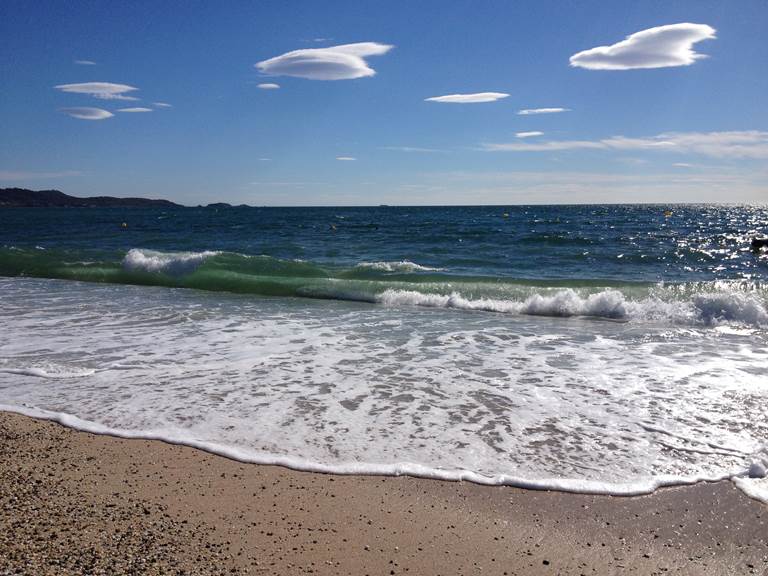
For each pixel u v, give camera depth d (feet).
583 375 23.29
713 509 13.38
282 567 11.03
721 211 349.00
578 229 134.72
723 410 19.30
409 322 34.19
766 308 35.32
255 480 14.70
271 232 128.98
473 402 20.13
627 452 16.24
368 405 19.79
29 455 15.81
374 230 133.90
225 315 35.94
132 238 104.99
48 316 34.94
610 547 12.03
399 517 13.14
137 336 29.68
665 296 38.91
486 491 14.29
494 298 41.01
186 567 10.71
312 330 31.68
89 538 11.51
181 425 17.99
